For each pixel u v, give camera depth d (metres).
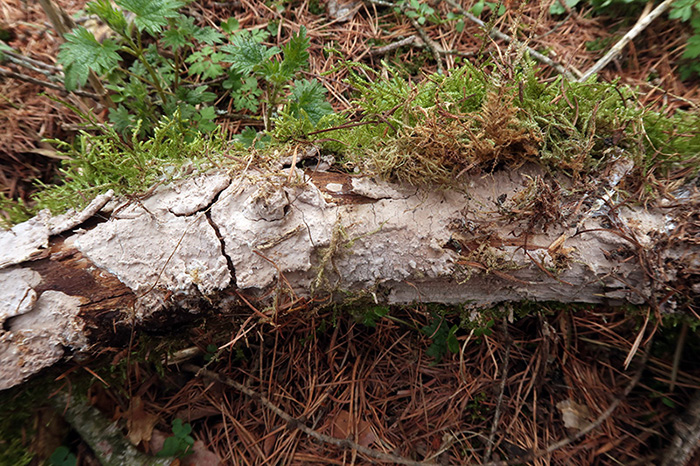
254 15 0.59
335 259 0.35
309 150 0.37
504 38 0.56
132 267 0.33
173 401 0.45
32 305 0.32
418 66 0.58
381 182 0.35
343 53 0.58
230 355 0.45
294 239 0.34
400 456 0.43
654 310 0.35
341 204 0.35
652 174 0.36
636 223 0.34
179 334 0.37
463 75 0.40
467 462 0.43
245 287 0.34
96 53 0.41
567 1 0.58
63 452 0.41
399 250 0.35
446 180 0.34
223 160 0.36
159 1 0.42
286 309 0.36
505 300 0.38
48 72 0.48
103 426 0.41
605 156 0.35
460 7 0.59
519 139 0.33
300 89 0.44
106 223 0.34
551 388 0.46
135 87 0.48
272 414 0.45
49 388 0.36
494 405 0.46
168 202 0.35
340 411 0.45
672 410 0.44
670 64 0.54
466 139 0.34
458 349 0.45
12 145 0.48
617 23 0.58
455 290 0.37
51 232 0.34
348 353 0.47
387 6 0.61
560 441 0.43
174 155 0.39
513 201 0.34
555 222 0.34
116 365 0.36
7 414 0.36
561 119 0.35
